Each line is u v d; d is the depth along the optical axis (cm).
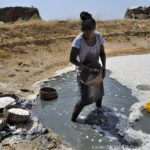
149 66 787
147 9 1575
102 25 1270
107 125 474
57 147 411
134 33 1205
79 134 449
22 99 546
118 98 570
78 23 1232
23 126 449
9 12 1454
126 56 933
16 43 952
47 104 548
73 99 569
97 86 479
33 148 403
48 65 819
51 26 1170
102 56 486
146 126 470
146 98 570
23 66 790
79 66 459
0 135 423
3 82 653
